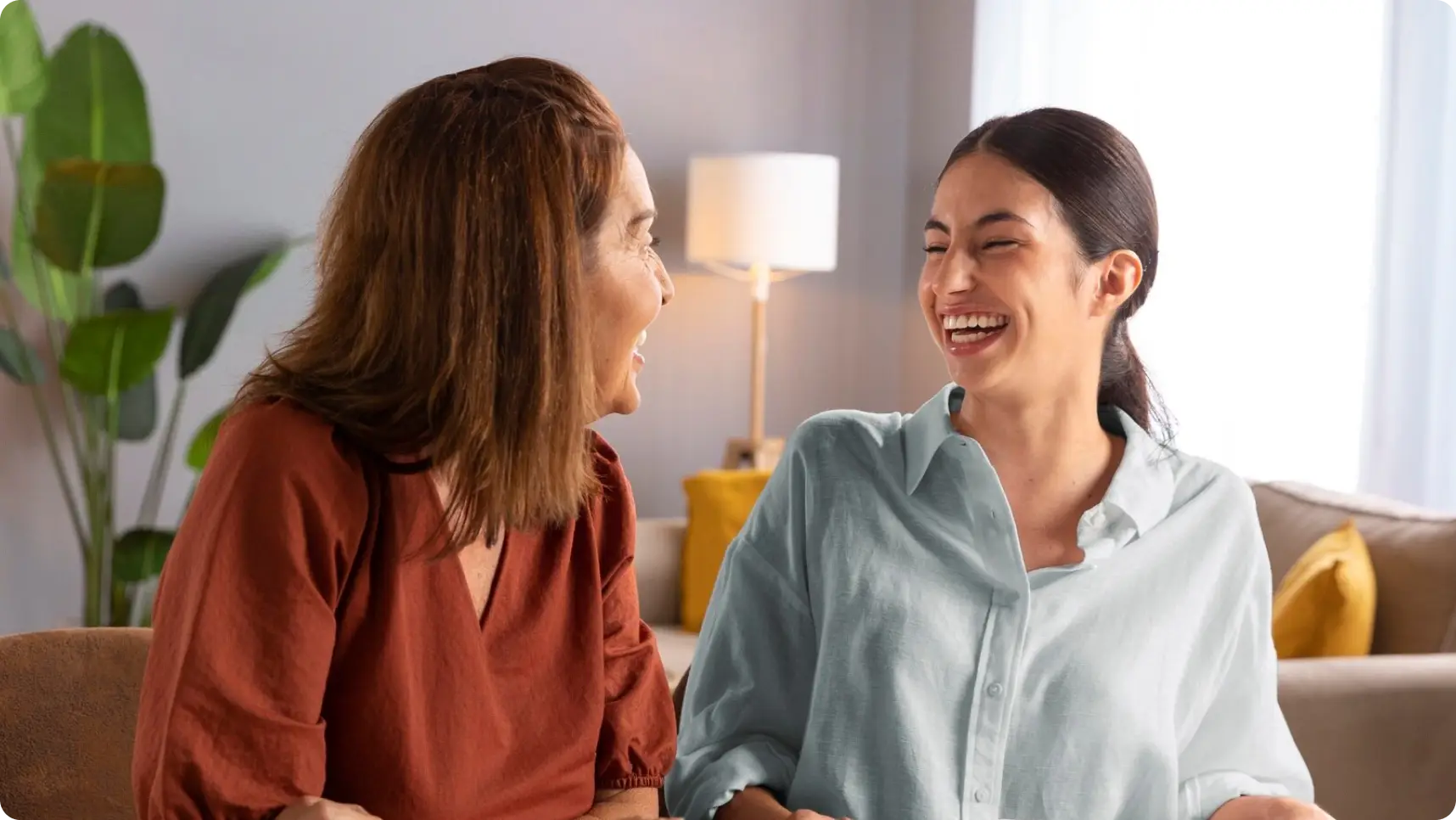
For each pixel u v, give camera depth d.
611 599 1.25
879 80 4.99
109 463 3.67
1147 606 1.32
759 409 4.41
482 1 4.40
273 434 1.00
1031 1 4.29
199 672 0.95
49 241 3.36
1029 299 1.27
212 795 0.94
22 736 1.39
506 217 1.02
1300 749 2.20
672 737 1.27
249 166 4.13
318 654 0.98
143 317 3.37
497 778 1.10
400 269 1.03
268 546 0.97
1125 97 3.93
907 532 1.33
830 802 1.29
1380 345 3.28
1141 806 1.31
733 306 4.86
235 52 4.09
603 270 1.08
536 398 1.03
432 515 1.05
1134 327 3.89
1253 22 3.58
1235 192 3.64
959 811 1.28
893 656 1.30
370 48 4.26
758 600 1.38
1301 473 3.53
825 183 4.26
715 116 4.75
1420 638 2.54
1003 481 1.36
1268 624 1.38
